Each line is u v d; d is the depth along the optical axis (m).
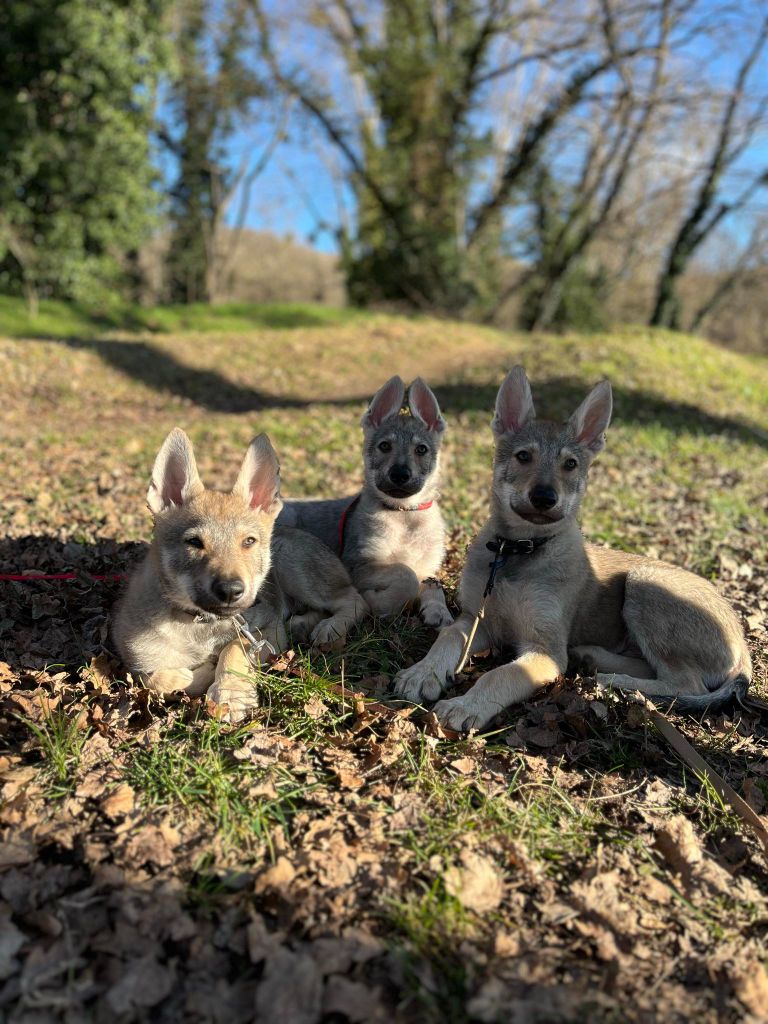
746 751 0.87
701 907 0.65
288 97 7.90
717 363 4.46
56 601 1.11
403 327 5.64
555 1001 0.54
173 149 8.34
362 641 1.02
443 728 0.84
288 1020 0.52
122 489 1.80
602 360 4.01
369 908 0.60
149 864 0.63
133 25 5.09
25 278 5.36
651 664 1.00
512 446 1.07
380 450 1.28
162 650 0.88
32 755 0.75
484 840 0.68
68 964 0.55
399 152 7.14
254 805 0.69
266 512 0.93
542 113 7.11
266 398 3.83
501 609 1.02
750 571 1.47
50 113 5.16
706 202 7.26
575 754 0.83
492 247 7.75
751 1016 0.55
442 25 7.05
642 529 1.68
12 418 2.84
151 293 8.60
